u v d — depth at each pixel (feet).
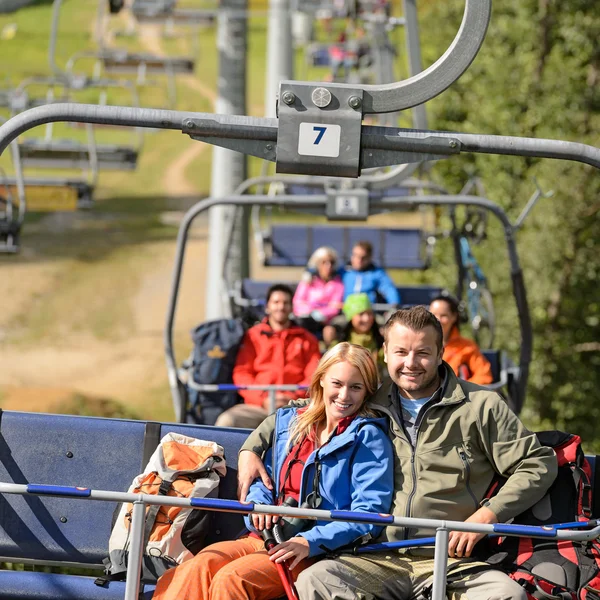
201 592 19.65
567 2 71.51
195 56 62.13
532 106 71.77
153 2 66.90
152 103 167.63
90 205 55.01
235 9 60.80
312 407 21.35
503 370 42.27
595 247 68.44
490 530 18.35
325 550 19.86
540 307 68.44
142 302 107.55
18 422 23.22
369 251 50.08
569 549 19.69
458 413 20.70
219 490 22.90
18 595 21.04
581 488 20.54
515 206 70.44
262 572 19.80
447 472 20.53
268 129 18.98
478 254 69.56
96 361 92.99
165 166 159.02
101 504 23.11
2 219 50.19
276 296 39.65
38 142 53.93
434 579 18.37
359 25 87.51
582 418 69.51
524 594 18.89
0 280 110.63
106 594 20.98
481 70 76.69
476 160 73.87
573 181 67.36
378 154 19.13
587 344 69.00
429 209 70.23
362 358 20.93
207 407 40.11
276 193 59.82
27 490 18.75
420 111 42.22
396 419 21.07
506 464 20.45
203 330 40.50
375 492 20.35
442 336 21.09
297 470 21.12
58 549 22.94
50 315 102.78
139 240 126.31
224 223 59.77
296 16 114.52
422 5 94.94
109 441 23.16
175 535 21.48
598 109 71.41
